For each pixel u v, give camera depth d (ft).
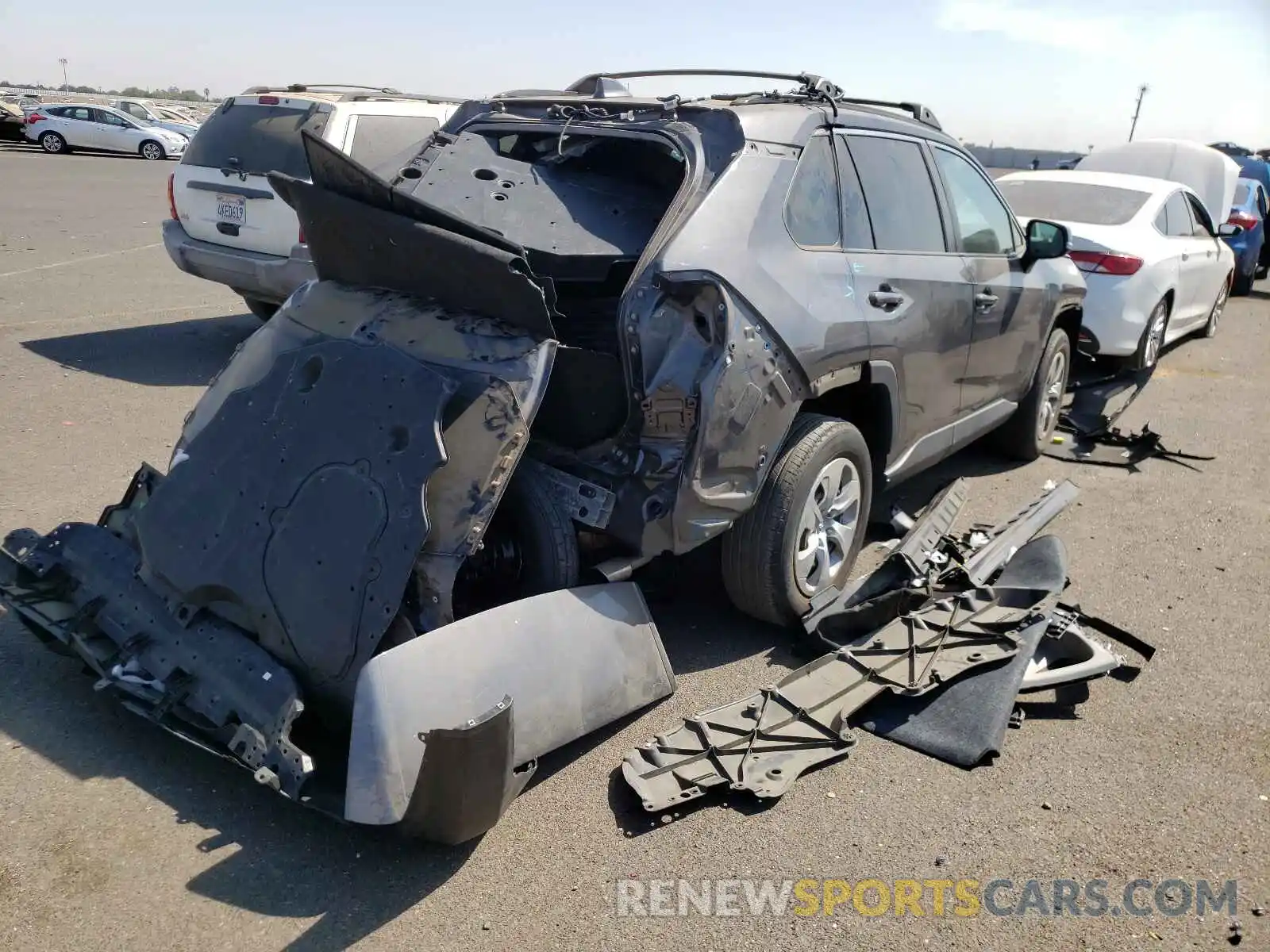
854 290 13.39
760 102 13.66
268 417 11.01
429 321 11.03
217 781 10.31
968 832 9.91
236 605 10.43
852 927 8.70
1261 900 9.09
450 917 8.69
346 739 9.86
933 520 15.39
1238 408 27.25
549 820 9.95
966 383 16.89
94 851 9.21
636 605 11.39
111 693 11.16
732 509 11.74
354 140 25.44
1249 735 11.66
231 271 25.95
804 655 13.16
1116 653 13.47
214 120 26.45
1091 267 26.32
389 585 9.59
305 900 8.82
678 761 10.56
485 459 10.14
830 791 10.47
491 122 14.87
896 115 16.07
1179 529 18.15
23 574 11.68
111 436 20.67
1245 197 48.78
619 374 11.21
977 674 11.82
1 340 28.12
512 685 9.77
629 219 13.33
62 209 57.98
